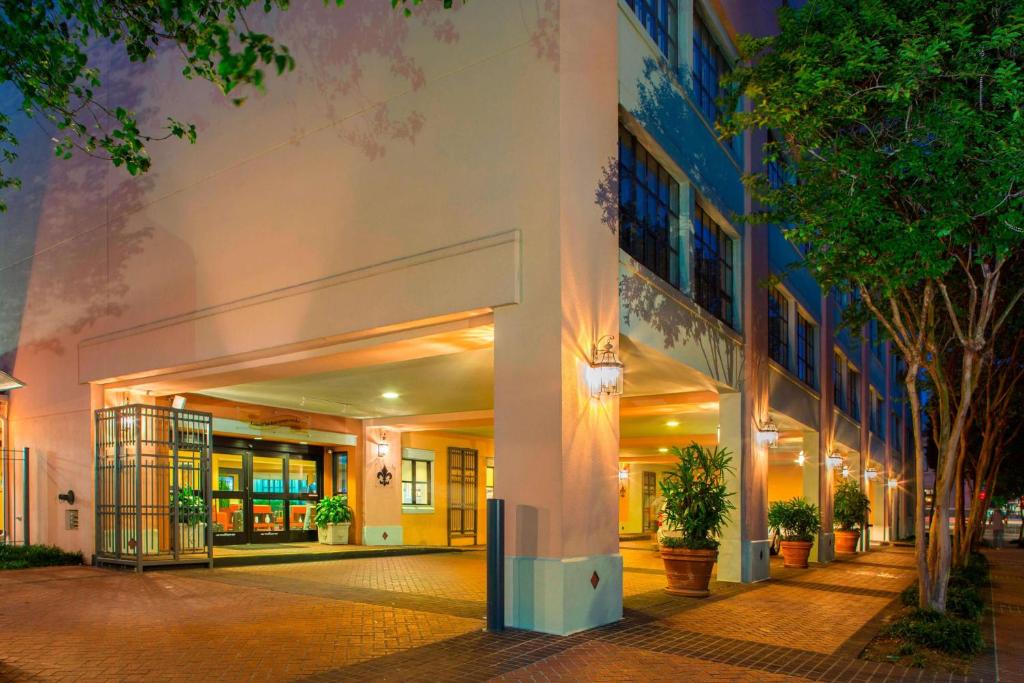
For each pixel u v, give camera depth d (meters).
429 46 9.99
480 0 9.55
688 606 10.57
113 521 13.81
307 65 11.33
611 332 9.30
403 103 10.17
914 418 10.08
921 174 8.34
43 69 7.59
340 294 10.48
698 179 12.84
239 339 11.62
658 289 10.94
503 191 9.07
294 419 17.69
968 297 12.54
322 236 10.84
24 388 15.66
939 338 12.79
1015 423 23.19
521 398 8.68
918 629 8.52
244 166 11.98
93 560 13.80
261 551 15.82
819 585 14.05
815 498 20.48
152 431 14.63
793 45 9.77
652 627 8.85
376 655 7.05
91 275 14.38
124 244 13.78
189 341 12.35
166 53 13.42
